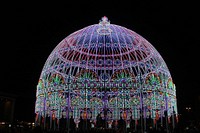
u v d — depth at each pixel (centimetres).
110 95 3194
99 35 3728
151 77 3284
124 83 3181
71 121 3052
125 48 3616
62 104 3139
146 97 3153
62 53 3547
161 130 1580
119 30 3728
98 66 3366
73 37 3691
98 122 3061
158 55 3619
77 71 3328
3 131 1892
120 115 3114
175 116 3278
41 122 3284
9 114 4350
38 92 3469
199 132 1692
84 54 3484
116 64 3362
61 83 3250
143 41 3619
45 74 3491
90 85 3178
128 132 2458
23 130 2236
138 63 3372
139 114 3117
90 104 3148
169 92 3331
